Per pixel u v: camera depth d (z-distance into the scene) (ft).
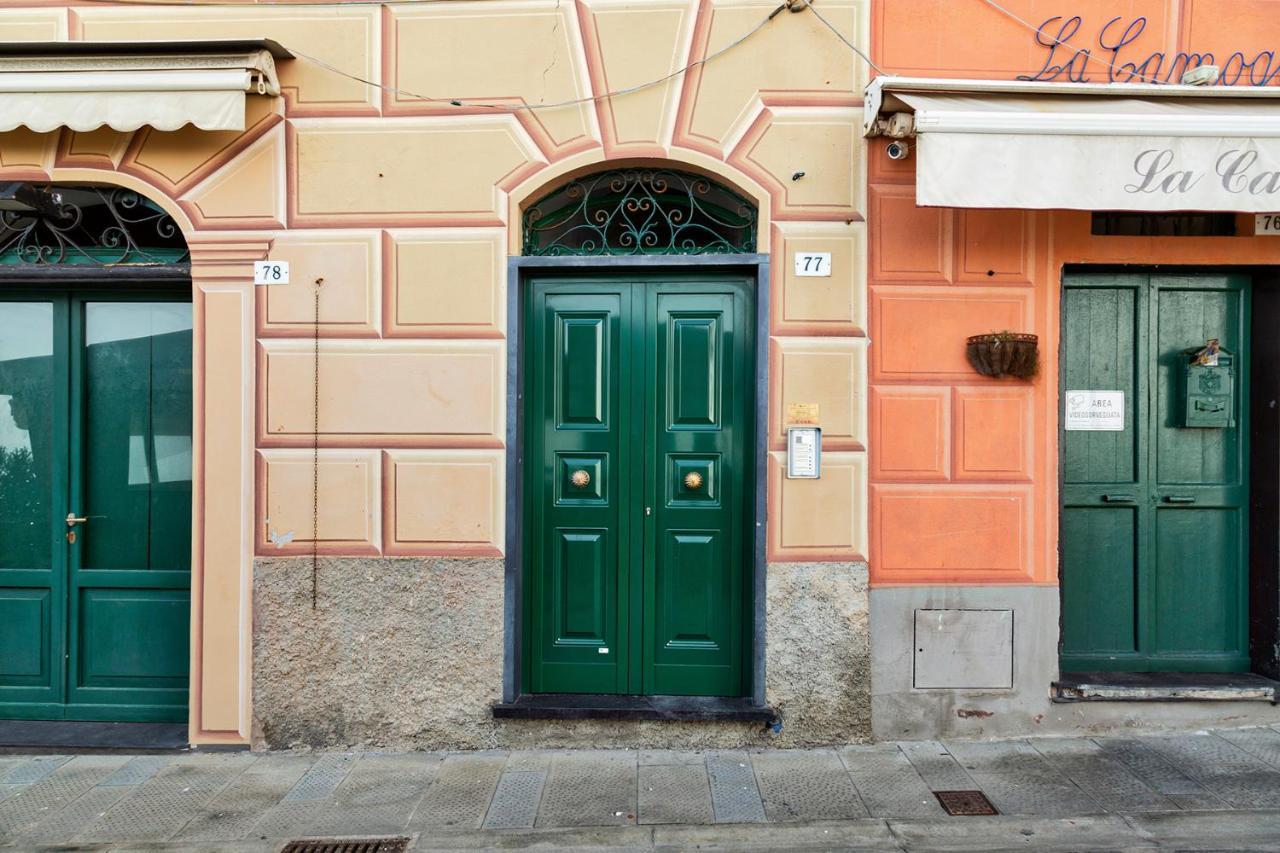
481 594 13.25
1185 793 11.32
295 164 13.30
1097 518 14.14
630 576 13.83
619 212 13.88
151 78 12.31
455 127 13.28
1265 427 13.87
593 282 13.80
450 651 13.26
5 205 13.85
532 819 10.92
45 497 14.32
